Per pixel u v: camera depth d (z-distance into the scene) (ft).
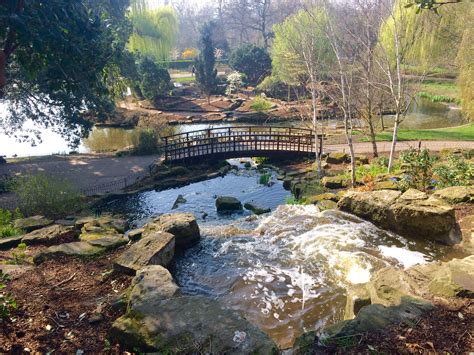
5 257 22.15
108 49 32.17
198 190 47.21
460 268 15.10
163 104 120.88
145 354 10.89
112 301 15.10
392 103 73.20
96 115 69.41
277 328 16.01
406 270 16.28
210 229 27.76
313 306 17.46
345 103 40.19
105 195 43.42
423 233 23.47
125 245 22.57
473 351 10.35
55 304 14.82
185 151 59.57
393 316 12.23
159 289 14.85
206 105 120.26
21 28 14.90
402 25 40.52
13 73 50.19
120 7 72.23
